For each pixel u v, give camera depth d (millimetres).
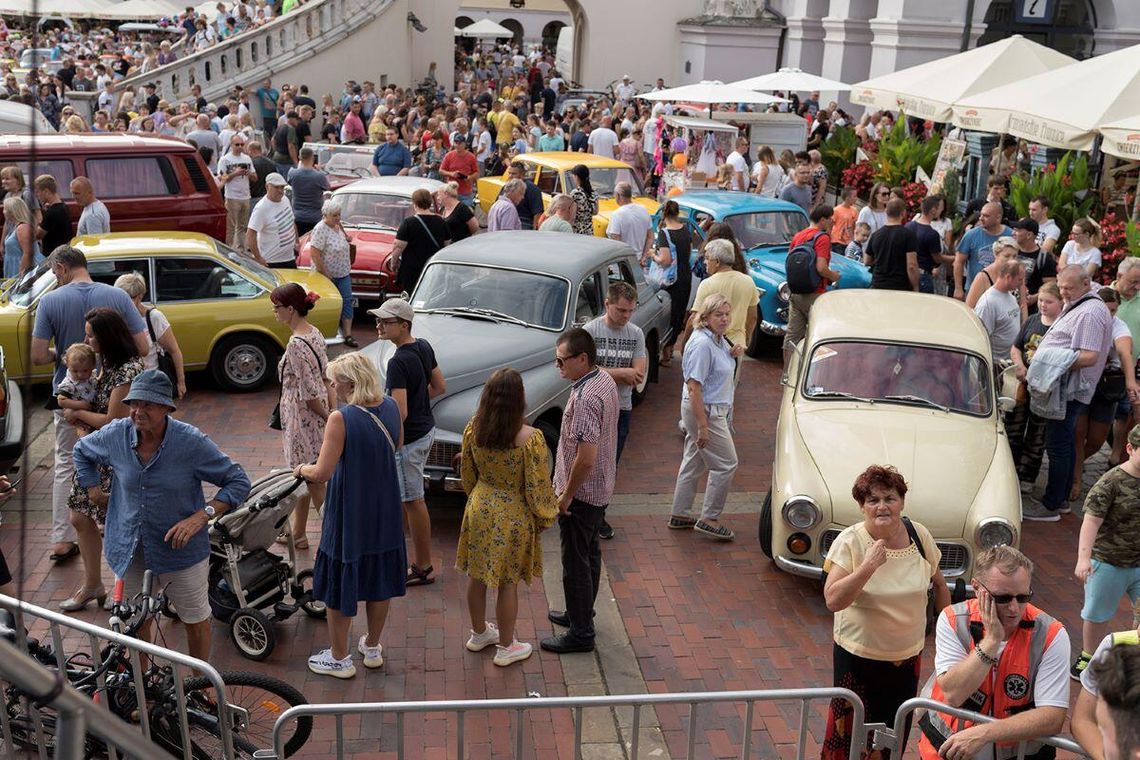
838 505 6762
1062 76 13562
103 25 37469
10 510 7910
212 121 22250
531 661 6285
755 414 10930
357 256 13109
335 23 30672
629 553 7746
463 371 8148
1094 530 5734
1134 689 2703
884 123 22953
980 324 8273
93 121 24203
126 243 10391
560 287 9227
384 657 6258
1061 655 4008
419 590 7098
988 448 7180
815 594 7234
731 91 21906
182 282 10422
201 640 5625
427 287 9570
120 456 5297
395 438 5836
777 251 13562
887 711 4785
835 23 28938
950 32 25906
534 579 7312
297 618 6684
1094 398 8570
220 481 5453
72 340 7180
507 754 5406
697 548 7871
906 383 7711
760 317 12781
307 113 23219
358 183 15078
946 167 16922
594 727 5688
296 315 7086
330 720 5656
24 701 4695
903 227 11188
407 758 5352
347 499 5719
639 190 17734
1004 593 3922
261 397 10711
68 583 6887
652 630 6699
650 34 35750
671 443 10000
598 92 34531
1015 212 14469
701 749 5539
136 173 13164
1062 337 8148
